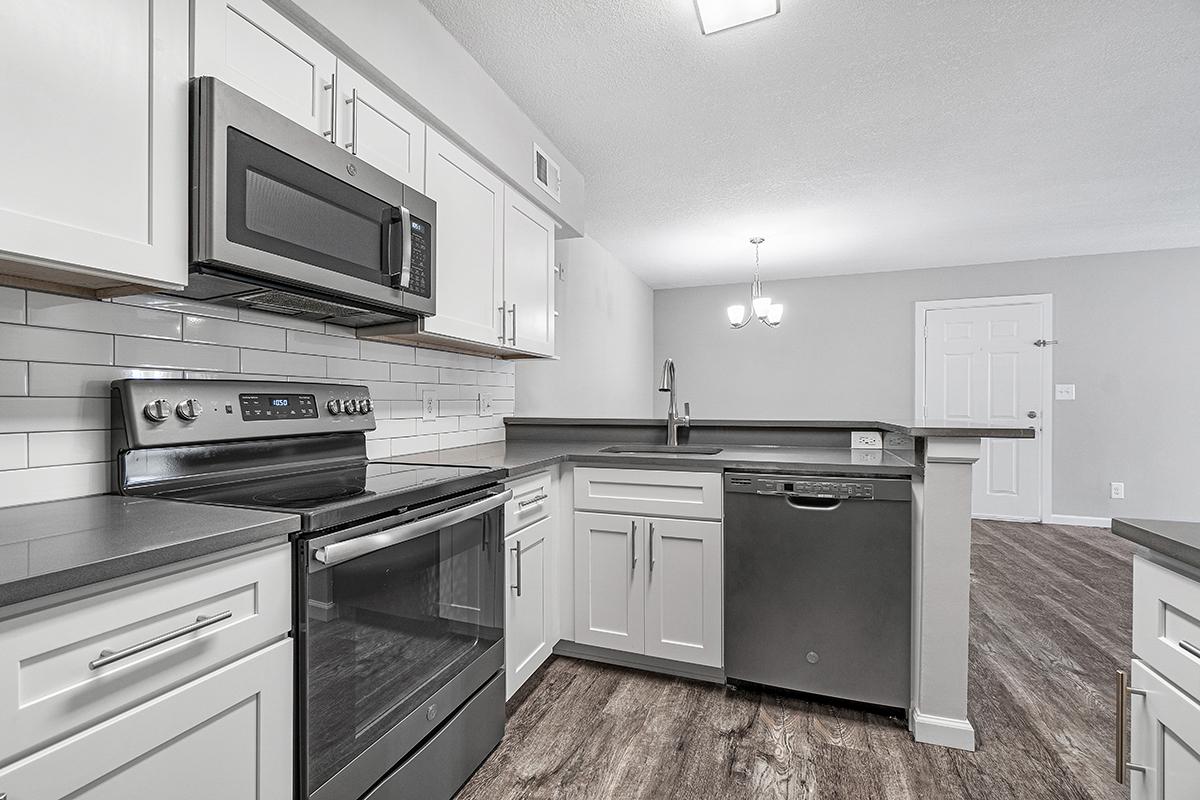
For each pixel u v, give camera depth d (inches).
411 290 63.1
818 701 77.5
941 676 67.9
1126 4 71.1
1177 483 183.6
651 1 70.4
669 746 67.4
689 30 76.0
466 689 59.4
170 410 49.1
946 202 142.6
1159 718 33.6
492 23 74.1
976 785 60.5
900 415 215.5
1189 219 155.7
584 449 98.3
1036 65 84.4
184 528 34.9
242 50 45.9
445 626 56.6
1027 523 194.4
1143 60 83.1
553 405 151.0
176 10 40.9
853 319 221.5
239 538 35.0
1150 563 35.2
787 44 79.2
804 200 141.6
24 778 25.4
